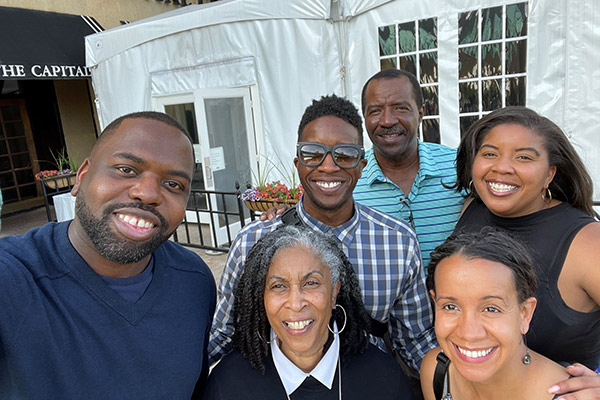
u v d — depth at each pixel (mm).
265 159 3123
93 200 623
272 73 2918
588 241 707
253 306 763
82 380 604
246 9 2883
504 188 792
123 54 3518
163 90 3430
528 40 2240
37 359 574
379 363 786
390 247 907
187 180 673
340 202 871
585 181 780
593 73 2141
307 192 889
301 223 941
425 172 1146
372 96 1155
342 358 786
